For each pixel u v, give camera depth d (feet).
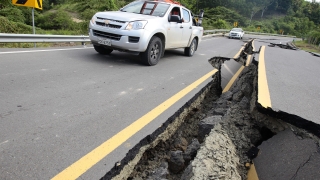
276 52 34.06
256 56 26.84
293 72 19.97
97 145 8.06
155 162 9.21
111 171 7.11
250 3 207.41
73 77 14.66
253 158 8.67
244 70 25.72
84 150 7.73
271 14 253.44
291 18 234.38
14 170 6.56
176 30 22.31
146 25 18.15
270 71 18.95
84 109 10.59
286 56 30.71
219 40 62.28
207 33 80.69
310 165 6.91
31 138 8.04
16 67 15.23
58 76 14.51
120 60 20.72
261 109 10.19
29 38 22.11
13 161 6.88
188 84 15.93
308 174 6.70
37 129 8.61
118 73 16.66
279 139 8.75
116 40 17.89
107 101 11.71
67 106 10.69
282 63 23.95
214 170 7.60
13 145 7.57
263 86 14.29
